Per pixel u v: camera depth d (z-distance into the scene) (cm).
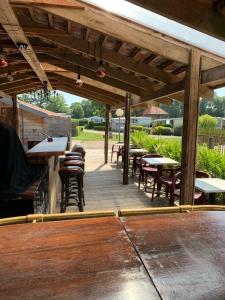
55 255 93
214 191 326
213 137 855
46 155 317
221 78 274
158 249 98
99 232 112
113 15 228
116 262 88
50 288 75
